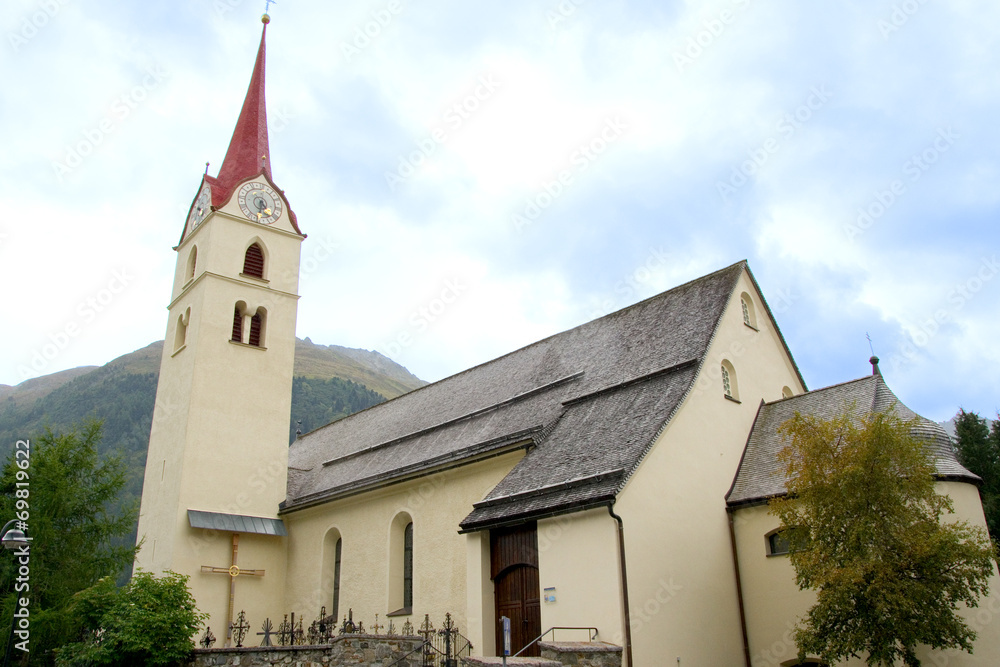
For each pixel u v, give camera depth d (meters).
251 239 40.12
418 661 21.80
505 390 33.81
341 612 32.72
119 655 19.38
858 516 18.36
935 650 19.77
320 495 35.53
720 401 26.02
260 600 35.56
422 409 39.16
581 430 25.62
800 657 19.72
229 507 35.75
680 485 23.05
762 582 23.23
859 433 19.17
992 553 17.64
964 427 39.69
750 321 29.23
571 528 21.78
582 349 32.44
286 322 40.28
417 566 29.30
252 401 37.91
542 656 18.88
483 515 24.17
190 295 39.06
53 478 26.72
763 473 24.75
